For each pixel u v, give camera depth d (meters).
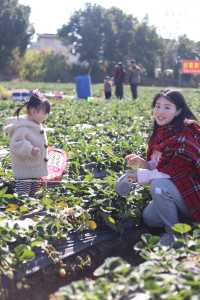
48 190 7.59
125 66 77.25
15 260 5.25
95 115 19.39
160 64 84.25
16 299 5.13
